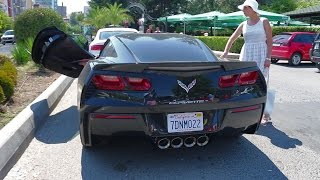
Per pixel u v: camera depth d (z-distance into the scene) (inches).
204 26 1472.7
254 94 154.0
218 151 170.6
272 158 162.2
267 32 201.5
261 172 147.3
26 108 215.2
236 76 149.8
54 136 194.7
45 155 166.6
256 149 173.5
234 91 149.0
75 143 182.5
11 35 1524.4
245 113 151.7
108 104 137.3
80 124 147.1
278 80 415.5
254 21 202.4
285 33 632.4
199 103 142.5
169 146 146.3
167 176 143.6
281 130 204.2
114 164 155.5
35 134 197.5
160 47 168.6
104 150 171.2
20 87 306.7
